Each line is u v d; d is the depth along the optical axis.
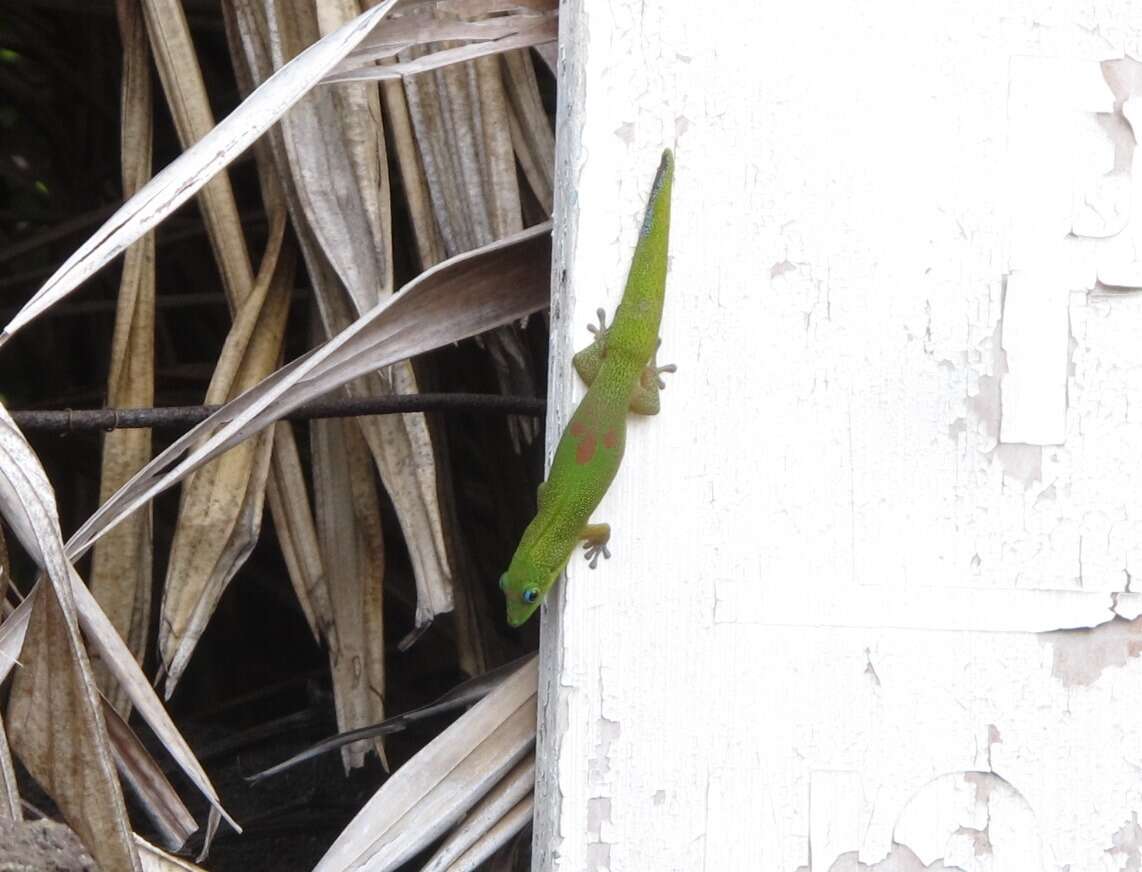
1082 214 0.70
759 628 0.68
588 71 0.69
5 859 0.63
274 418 0.69
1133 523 0.69
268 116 0.67
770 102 0.69
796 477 0.69
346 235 0.74
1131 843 0.69
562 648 0.68
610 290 0.69
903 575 0.69
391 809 0.69
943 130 0.69
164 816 0.68
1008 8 0.70
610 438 0.68
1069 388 0.69
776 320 0.69
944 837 0.68
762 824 0.68
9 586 0.70
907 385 0.69
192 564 0.74
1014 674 0.69
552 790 0.68
